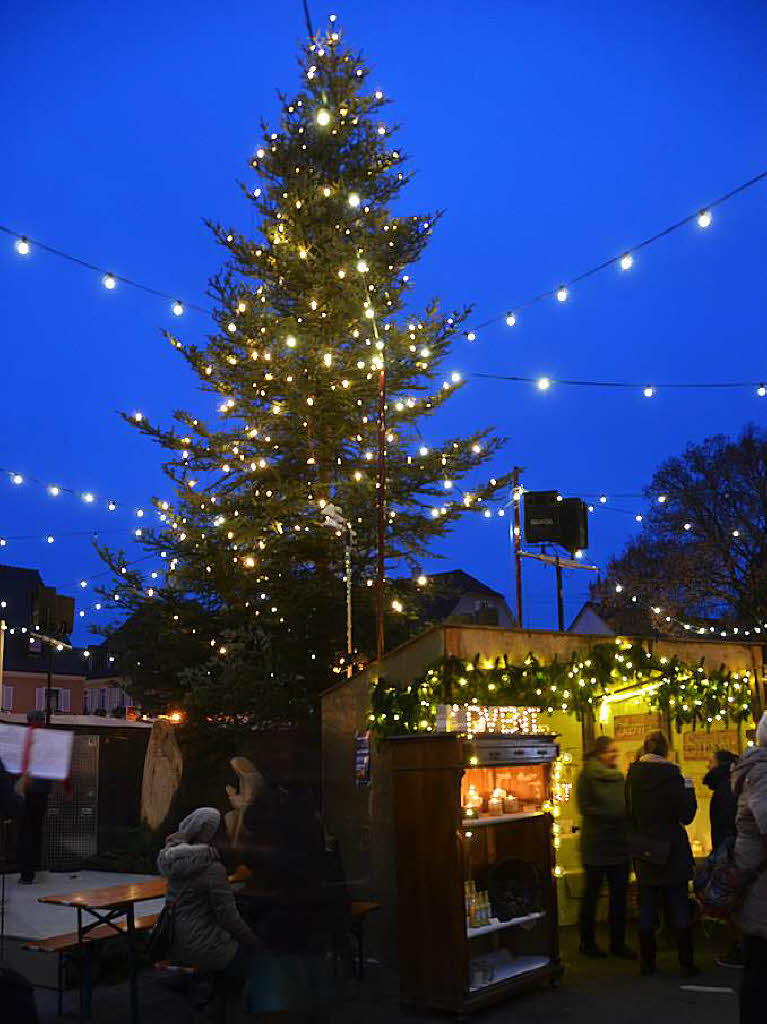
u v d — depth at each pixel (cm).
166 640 1545
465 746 755
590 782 916
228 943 612
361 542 1580
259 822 567
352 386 1588
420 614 1677
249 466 1612
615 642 1052
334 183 1762
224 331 1664
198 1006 726
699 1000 743
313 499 1567
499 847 859
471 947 816
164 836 1365
